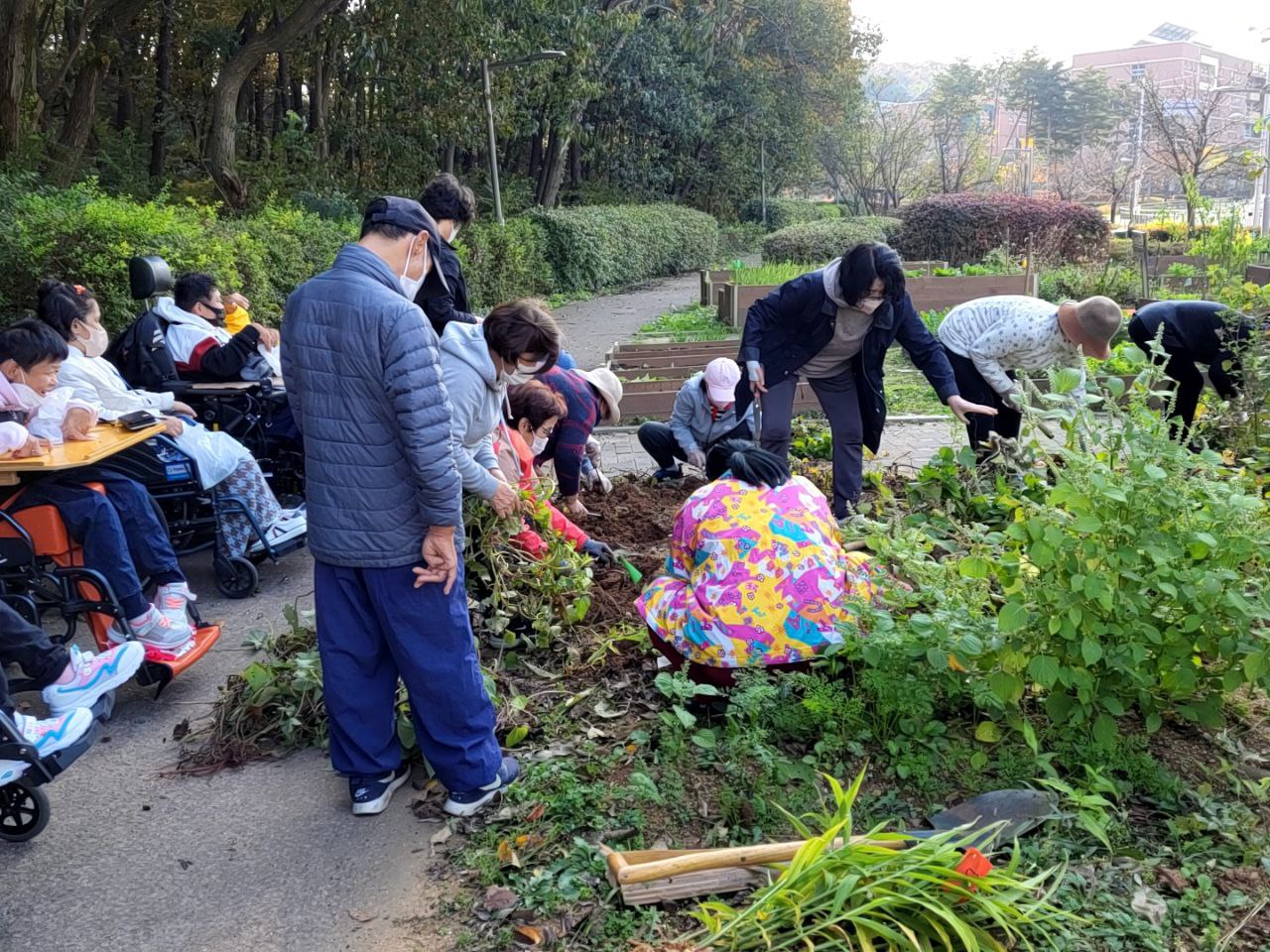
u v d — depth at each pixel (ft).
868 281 16.60
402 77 71.72
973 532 11.96
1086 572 10.42
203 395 20.08
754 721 11.19
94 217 25.36
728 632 11.81
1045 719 11.75
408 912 9.52
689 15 113.39
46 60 67.77
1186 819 10.05
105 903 9.78
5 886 10.11
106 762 12.45
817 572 11.84
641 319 61.16
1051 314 18.89
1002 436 20.40
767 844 9.83
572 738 12.20
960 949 8.43
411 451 9.59
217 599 17.84
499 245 62.80
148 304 20.56
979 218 80.07
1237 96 168.35
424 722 10.57
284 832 10.85
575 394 18.08
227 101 60.23
